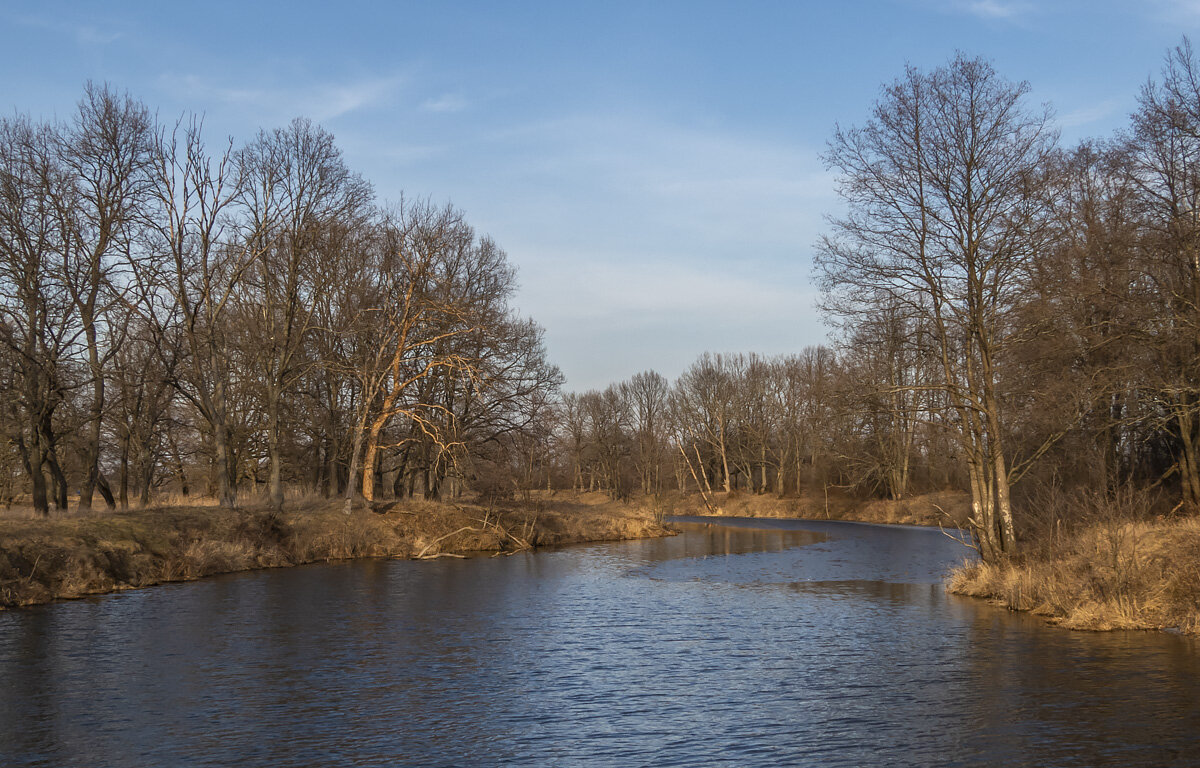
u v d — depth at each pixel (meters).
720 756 12.43
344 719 14.34
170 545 33.84
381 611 25.56
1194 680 15.97
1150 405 32.28
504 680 17.06
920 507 74.75
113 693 15.97
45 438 35.00
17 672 17.58
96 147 35.94
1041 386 27.84
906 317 27.89
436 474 53.59
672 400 110.75
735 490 104.94
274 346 44.81
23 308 34.25
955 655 18.83
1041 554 26.98
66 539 29.67
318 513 43.78
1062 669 17.12
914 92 27.20
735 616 24.84
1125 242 29.64
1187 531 23.14
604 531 58.91
